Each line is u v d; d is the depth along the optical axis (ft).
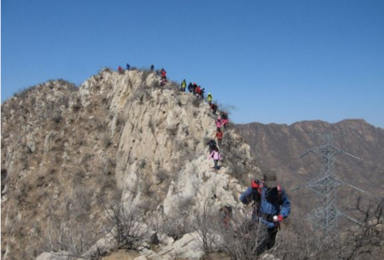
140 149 100.73
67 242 24.11
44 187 115.44
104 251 22.80
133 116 108.58
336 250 22.67
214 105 98.37
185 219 28.22
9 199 118.73
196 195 60.34
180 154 90.74
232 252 19.99
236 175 70.23
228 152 82.02
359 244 23.65
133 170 97.40
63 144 126.41
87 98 138.31
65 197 104.78
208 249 21.30
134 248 23.02
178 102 100.42
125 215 25.96
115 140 116.88
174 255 22.24
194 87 104.37
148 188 88.53
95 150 117.91
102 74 144.25
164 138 95.55
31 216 108.37
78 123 130.82
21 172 123.65
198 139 91.66
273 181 20.83
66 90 163.02
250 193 21.25
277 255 20.17
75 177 111.45
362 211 26.14
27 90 172.76
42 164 122.72
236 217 21.94
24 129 147.84
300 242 21.42
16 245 102.68
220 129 86.74
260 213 20.63
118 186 104.01
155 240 24.30
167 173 89.10
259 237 19.81
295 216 23.88
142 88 113.09
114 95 127.13
